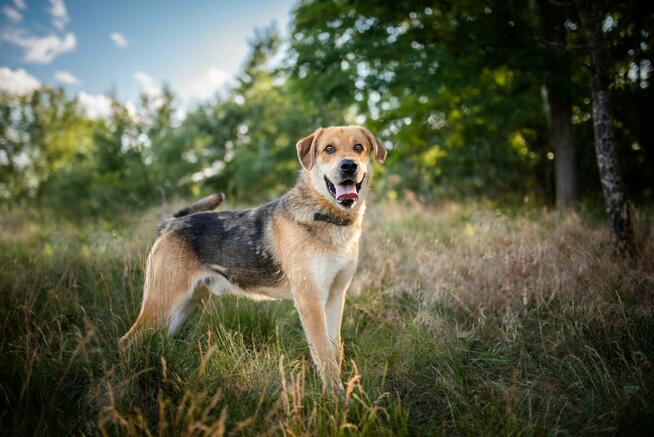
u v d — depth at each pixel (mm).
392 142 11492
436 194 10680
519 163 10109
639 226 5164
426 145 11148
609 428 2217
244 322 3533
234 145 19891
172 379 2498
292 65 9320
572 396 2613
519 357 3021
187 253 3424
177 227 3551
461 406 2561
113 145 14805
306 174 3393
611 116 4523
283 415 2254
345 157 3094
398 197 11102
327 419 2285
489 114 8359
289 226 3188
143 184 14008
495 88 8367
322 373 2693
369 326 3686
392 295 4098
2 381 2346
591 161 9375
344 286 3334
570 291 3604
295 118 17016
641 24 5555
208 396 2367
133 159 14758
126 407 2318
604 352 2969
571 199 8070
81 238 6000
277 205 3469
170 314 3297
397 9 8086
